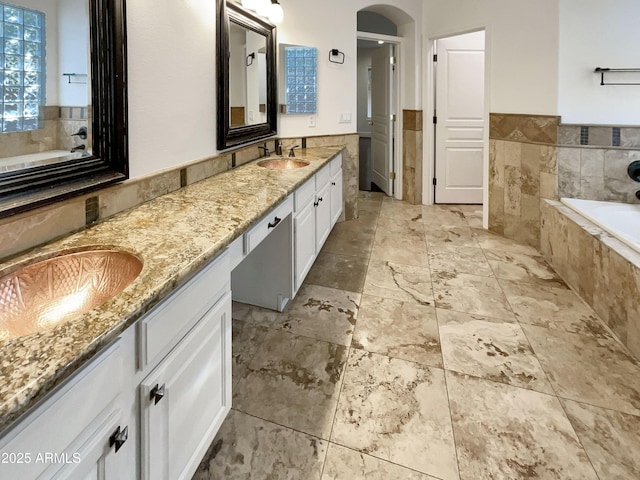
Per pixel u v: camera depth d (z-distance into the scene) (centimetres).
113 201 140
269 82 297
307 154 316
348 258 317
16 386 54
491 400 159
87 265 108
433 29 437
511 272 288
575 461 130
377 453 135
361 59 676
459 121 472
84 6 121
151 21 157
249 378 173
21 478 55
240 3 239
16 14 101
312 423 148
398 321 221
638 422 146
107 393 73
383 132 548
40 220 110
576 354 188
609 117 308
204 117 205
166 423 93
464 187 487
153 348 86
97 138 130
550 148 318
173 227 126
